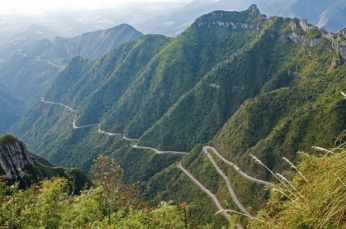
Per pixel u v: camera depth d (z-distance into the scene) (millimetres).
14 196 12219
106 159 17062
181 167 112000
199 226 13656
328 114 76062
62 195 13367
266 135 97562
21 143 68438
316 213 6754
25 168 67312
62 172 76250
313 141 75250
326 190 6602
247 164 87375
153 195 107875
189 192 96938
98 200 14258
